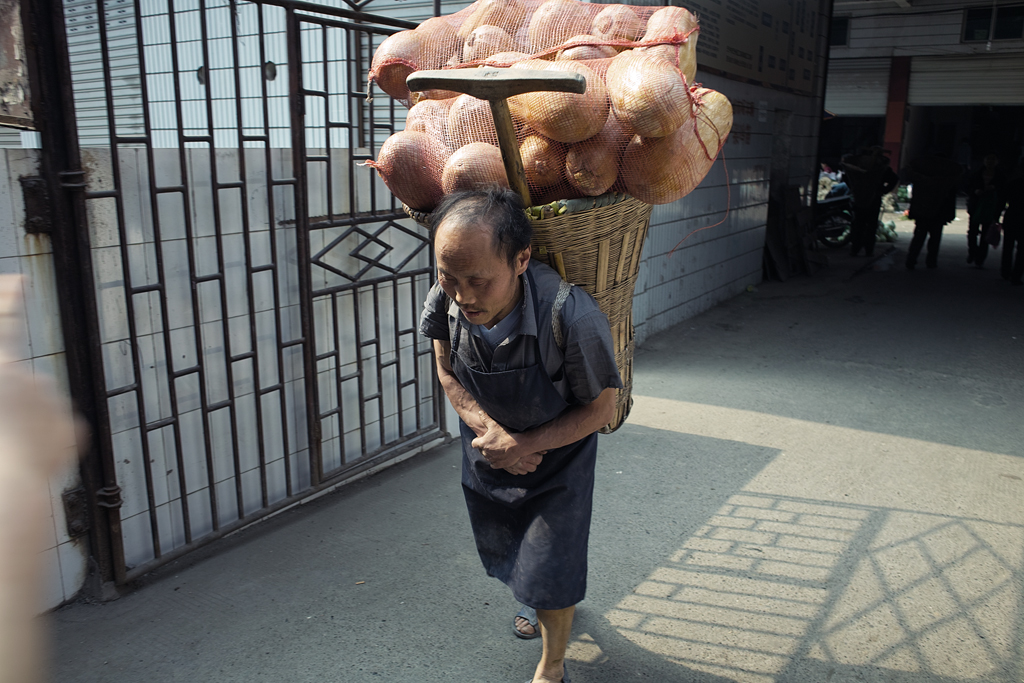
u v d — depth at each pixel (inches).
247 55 187.6
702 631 100.1
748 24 291.3
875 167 425.4
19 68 85.4
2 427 22.3
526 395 71.7
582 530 79.5
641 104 60.7
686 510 133.6
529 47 73.5
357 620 102.3
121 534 104.7
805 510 133.9
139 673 91.2
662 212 246.4
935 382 210.5
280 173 120.3
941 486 144.0
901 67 754.2
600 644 97.4
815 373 219.1
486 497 84.0
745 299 325.1
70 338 95.3
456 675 92.0
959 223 627.8
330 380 136.0
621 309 78.3
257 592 108.3
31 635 20.8
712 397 197.0
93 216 96.1
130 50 193.8
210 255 112.0
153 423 105.6
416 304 151.6
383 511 133.2
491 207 61.9
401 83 79.3
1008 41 701.9
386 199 140.9
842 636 99.0
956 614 103.6
